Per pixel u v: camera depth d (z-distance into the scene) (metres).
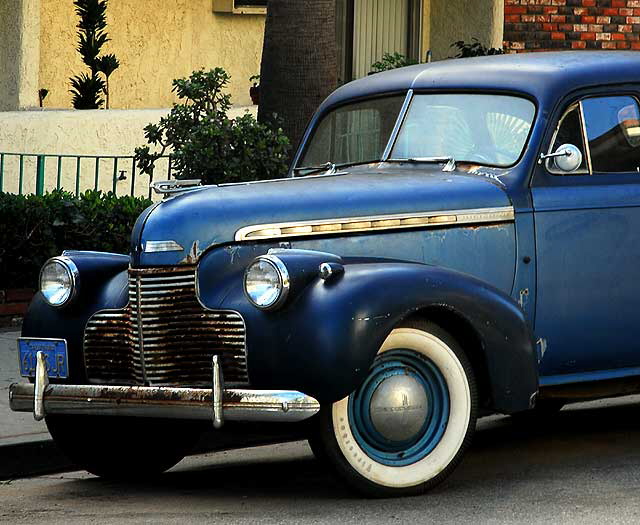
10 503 8.80
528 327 8.76
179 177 14.33
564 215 9.41
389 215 8.89
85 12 19.34
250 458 10.28
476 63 10.07
